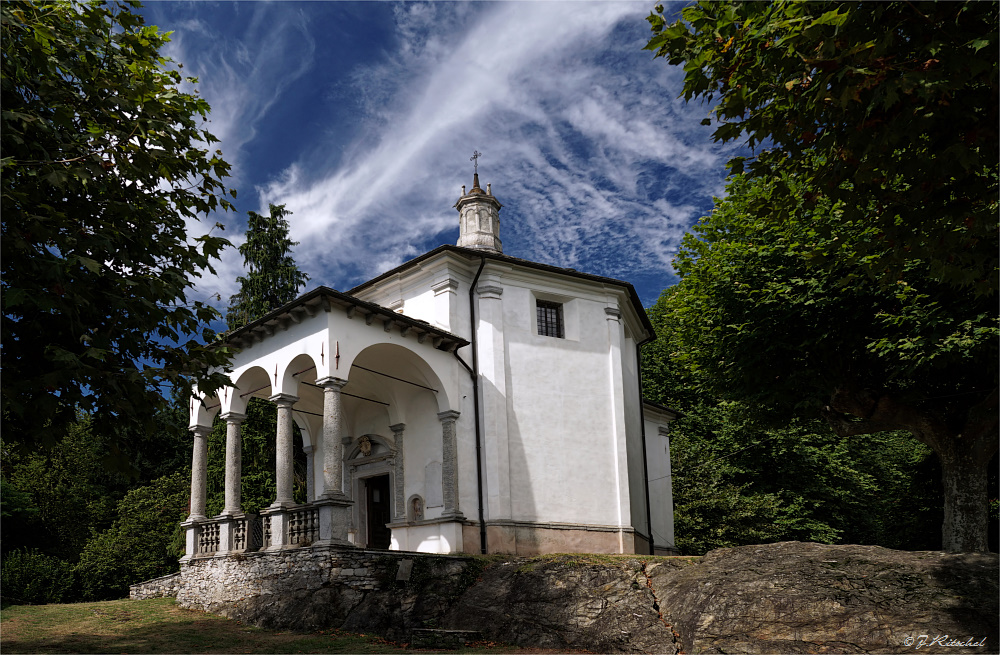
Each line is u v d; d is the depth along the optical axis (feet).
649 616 43.16
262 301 110.42
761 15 27.73
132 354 34.94
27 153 30.76
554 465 66.69
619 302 76.89
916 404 57.62
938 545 86.22
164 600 61.67
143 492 100.94
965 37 25.96
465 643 43.98
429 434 65.46
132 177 33.06
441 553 58.03
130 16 33.76
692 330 68.90
